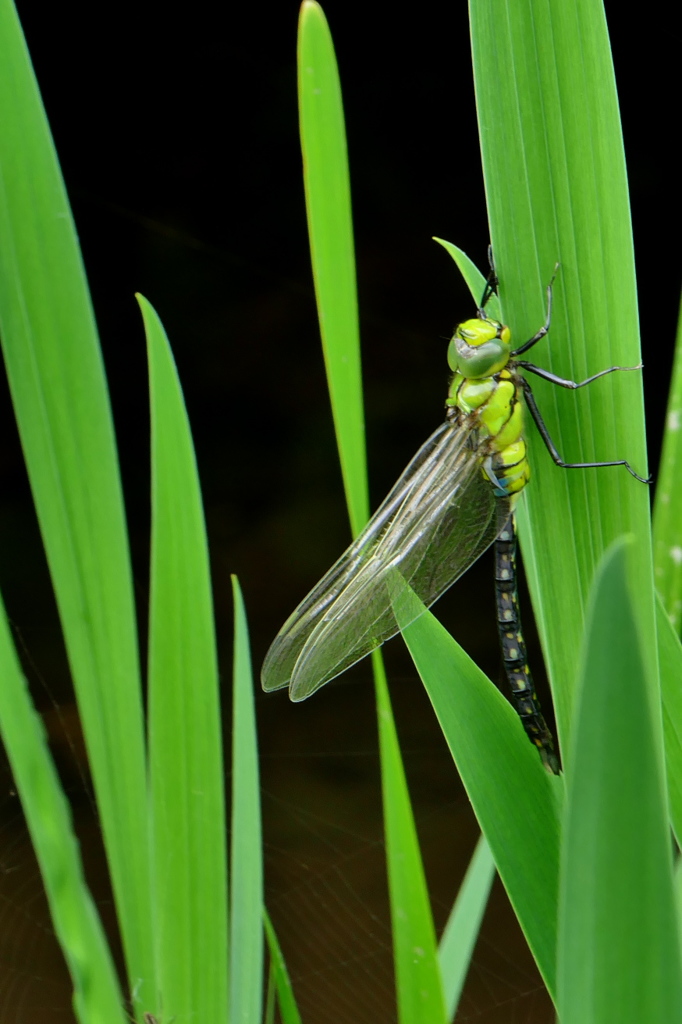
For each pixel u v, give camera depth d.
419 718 1.42
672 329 1.36
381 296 1.65
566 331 0.65
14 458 1.58
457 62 1.50
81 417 0.65
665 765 0.64
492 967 1.21
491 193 0.65
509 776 0.65
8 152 0.64
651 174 1.32
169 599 0.65
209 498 1.63
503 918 1.26
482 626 1.48
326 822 1.33
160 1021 0.66
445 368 1.65
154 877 0.65
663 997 0.50
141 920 0.65
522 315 0.65
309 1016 1.20
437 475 0.70
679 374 0.66
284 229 1.71
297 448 1.68
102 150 1.65
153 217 1.69
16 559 1.52
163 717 0.65
